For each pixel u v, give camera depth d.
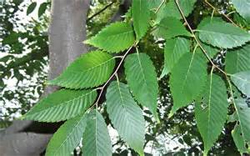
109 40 0.34
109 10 1.98
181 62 0.35
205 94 0.35
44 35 1.52
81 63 0.34
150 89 0.34
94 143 0.33
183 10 0.40
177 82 0.34
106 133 0.34
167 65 0.36
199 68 0.35
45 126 0.78
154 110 0.34
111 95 0.34
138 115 0.33
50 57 0.74
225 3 1.22
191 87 0.34
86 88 0.34
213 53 0.36
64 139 0.33
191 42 0.37
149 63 0.34
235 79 0.35
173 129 1.88
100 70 0.34
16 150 0.79
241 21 0.39
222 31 0.36
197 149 1.69
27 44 1.53
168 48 0.36
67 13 0.72
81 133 0.34
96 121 0.34
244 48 0.37
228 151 1.58
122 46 0.34
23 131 0.79
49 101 0.33
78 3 0.73
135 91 0.34
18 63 1.55
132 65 0.34
